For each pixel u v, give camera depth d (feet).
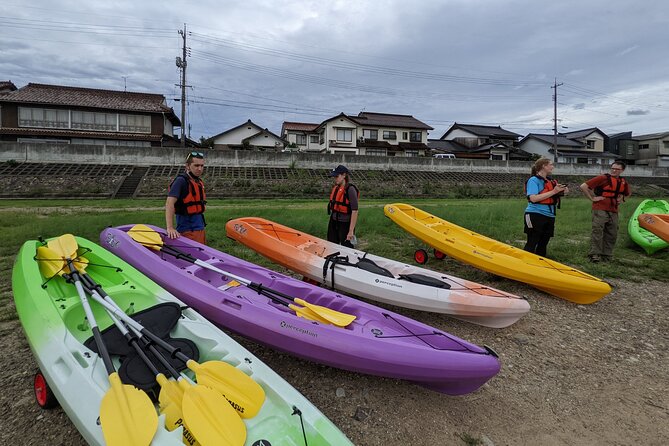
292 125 147.13
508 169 106.63
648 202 29.68
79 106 91.81
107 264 12.66
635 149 168.25
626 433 8.89
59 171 68.85
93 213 39.42
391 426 8.79
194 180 15.48
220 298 11.37
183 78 97.40
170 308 10.06
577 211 43.91
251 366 8.31
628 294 17.49
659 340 13.37
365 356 9.36
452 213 39.11
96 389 7.33
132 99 102.42
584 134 160.04
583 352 12.48
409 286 13.47
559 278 15.94
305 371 10.92
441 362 9.13
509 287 18.01
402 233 29.63
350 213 18.01
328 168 92.02
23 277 10.95
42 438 8.00
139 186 65.31
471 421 9.11
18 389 9.62
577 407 9.79
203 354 9.23
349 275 14.35
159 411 7.42
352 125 124.77
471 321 13.58
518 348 12.63
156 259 13.41
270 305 11.54
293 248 16.05
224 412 6.98
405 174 94.07
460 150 149.28
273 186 73.31
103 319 10.77
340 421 8.87
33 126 90.84
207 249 15.20
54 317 9.29
